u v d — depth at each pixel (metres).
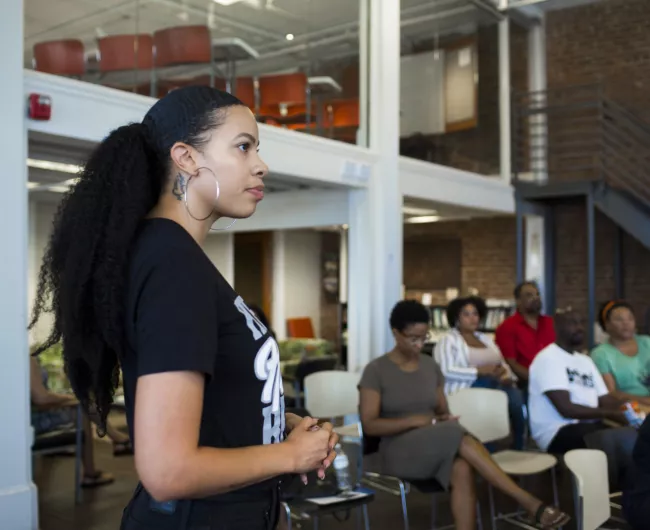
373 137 6.75
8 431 3.87
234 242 11.27
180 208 1.19
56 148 4.89
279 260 10.77
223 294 1.14
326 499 3.30
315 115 6.34
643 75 8.74
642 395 4.93
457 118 8.09
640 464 2.92
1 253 3.87
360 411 4.07
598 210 9.11
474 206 8.12
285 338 10.68
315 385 4.84
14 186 3.94
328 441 1.20
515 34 9.34
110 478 5.32
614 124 8.79
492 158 8.65
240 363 1.15
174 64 5.21
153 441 0.99
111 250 1.10
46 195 8.82
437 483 3.83
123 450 6.20
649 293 8.75
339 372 4.91
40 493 5.05
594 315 8.16
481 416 4.50
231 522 1.17
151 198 1.18
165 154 1.18
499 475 3.60
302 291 11.10
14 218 3.93
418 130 7.55
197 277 1.09
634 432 3.67
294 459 1.14
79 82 4.40
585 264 9.22
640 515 2.87
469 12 8.28
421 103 7.60
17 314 3.93
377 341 6.61
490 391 4.52
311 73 6.32
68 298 1.12
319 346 8.70
